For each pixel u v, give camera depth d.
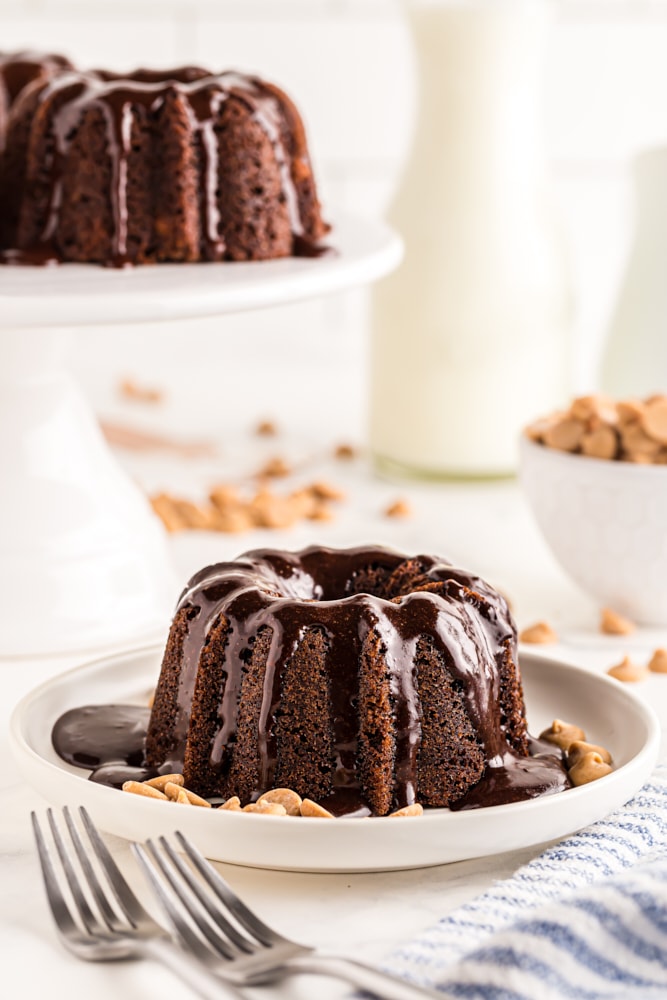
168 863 0.68
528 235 1.06
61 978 0.67
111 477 0.91
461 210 1.06
